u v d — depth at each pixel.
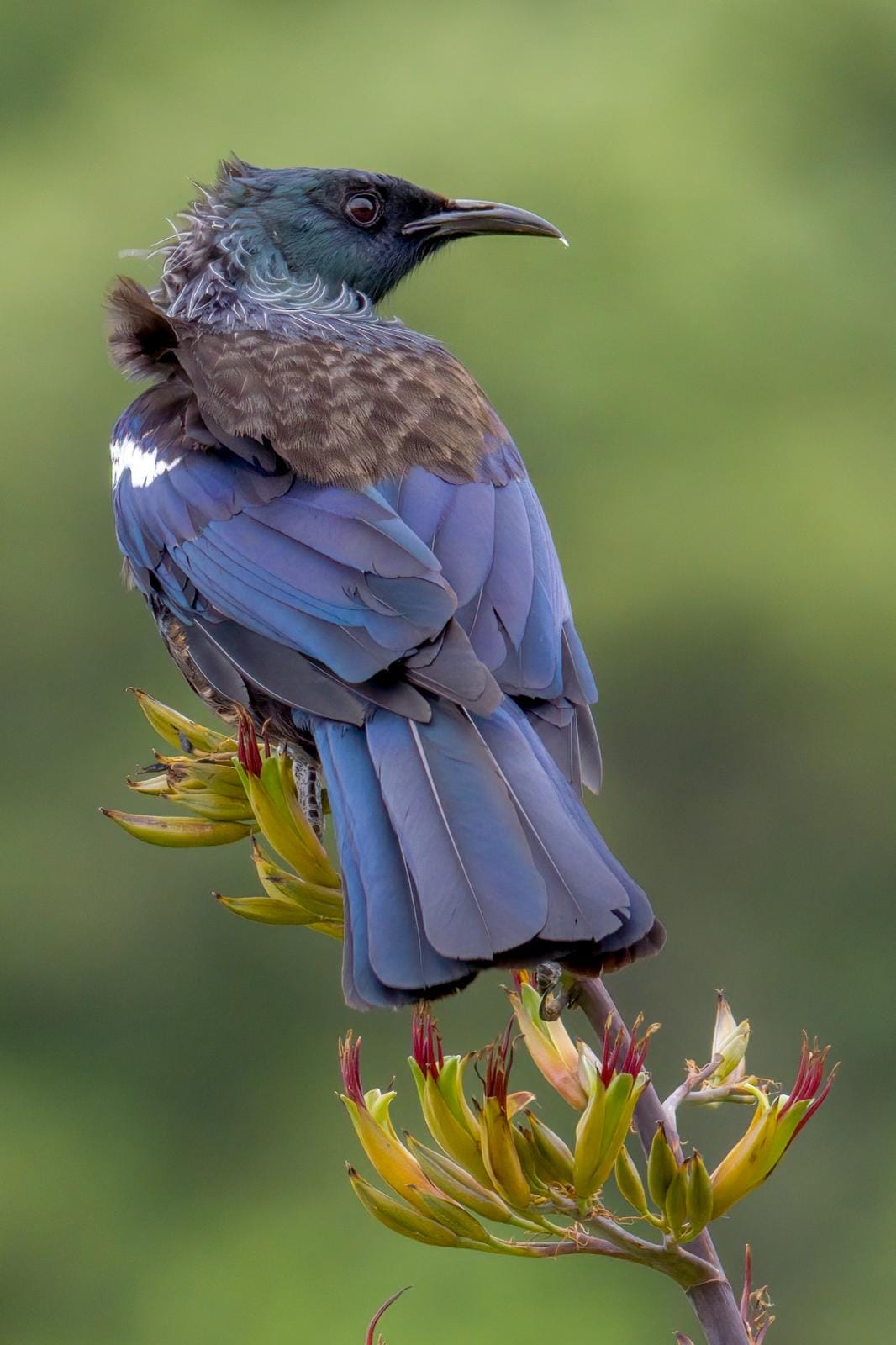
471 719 4.71
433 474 5.47
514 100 18.80
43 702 17.20
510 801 4.42
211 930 16.77
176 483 5.64
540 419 18.09
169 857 16.86
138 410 6.12
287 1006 16.64
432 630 4.90
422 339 6.49
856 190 19.25
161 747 16.98
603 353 18.12
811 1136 16.08
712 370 18.16
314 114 19.12
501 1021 15.24
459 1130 3.97
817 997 17.08
